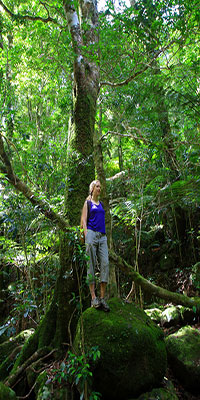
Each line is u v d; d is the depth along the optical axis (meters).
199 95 4.30
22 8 6.48
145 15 4.17
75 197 4.06
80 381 2.78
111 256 4.31
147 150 5.40
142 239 6.97
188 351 3.70
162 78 4.80
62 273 3.77
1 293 5.81
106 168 9.09
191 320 4.84
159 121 5.28
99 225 3.45
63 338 3.54
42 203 3.60
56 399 2.85
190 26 4.05
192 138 4.85
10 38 6.96
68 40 4.73
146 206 6.05
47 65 6.26
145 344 2.99
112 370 2.80
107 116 7.82
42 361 3.39
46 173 4.48
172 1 4.00
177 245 6.70
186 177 5.84
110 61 5.01
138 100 5.43
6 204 4.04
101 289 3.39
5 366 3.81
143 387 2.96
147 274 6.84
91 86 4.69
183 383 3.55
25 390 3.35
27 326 5.30
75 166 4.12
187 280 6.04
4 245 4.98
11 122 4.03
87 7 4.98
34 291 4.34
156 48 4.65
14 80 7.35
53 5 5.34
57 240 5.34
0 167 3.34
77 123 4.32
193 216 6.57
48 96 7.77
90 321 3.09
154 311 5.45
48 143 5.10
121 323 3.04
